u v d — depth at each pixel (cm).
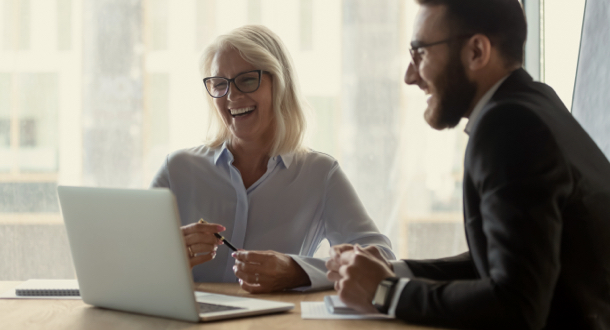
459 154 270
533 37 253
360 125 272
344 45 273
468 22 108
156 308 108
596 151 105
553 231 89
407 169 271
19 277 272
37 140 273
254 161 191
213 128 200
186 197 188
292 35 273
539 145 91
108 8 273
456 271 127
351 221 180
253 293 137
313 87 273
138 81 272
